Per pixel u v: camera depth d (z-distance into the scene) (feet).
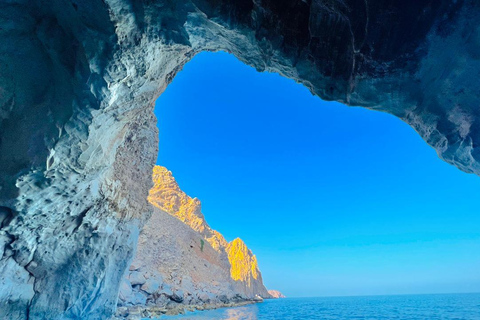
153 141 60.90
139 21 22.00
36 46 24.02
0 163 24.48
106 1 19.77
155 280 97.30
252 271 343.67
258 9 22.16
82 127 24.56
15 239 28.73
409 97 21.68
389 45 20.43
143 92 28.40
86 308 39.29
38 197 27.04
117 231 45.52
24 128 24.54
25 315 32.45
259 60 25.75
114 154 34.19
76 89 23.36
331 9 21.59
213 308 119.24
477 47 17.61
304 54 23.59
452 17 17.81
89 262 38.88
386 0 19.83
